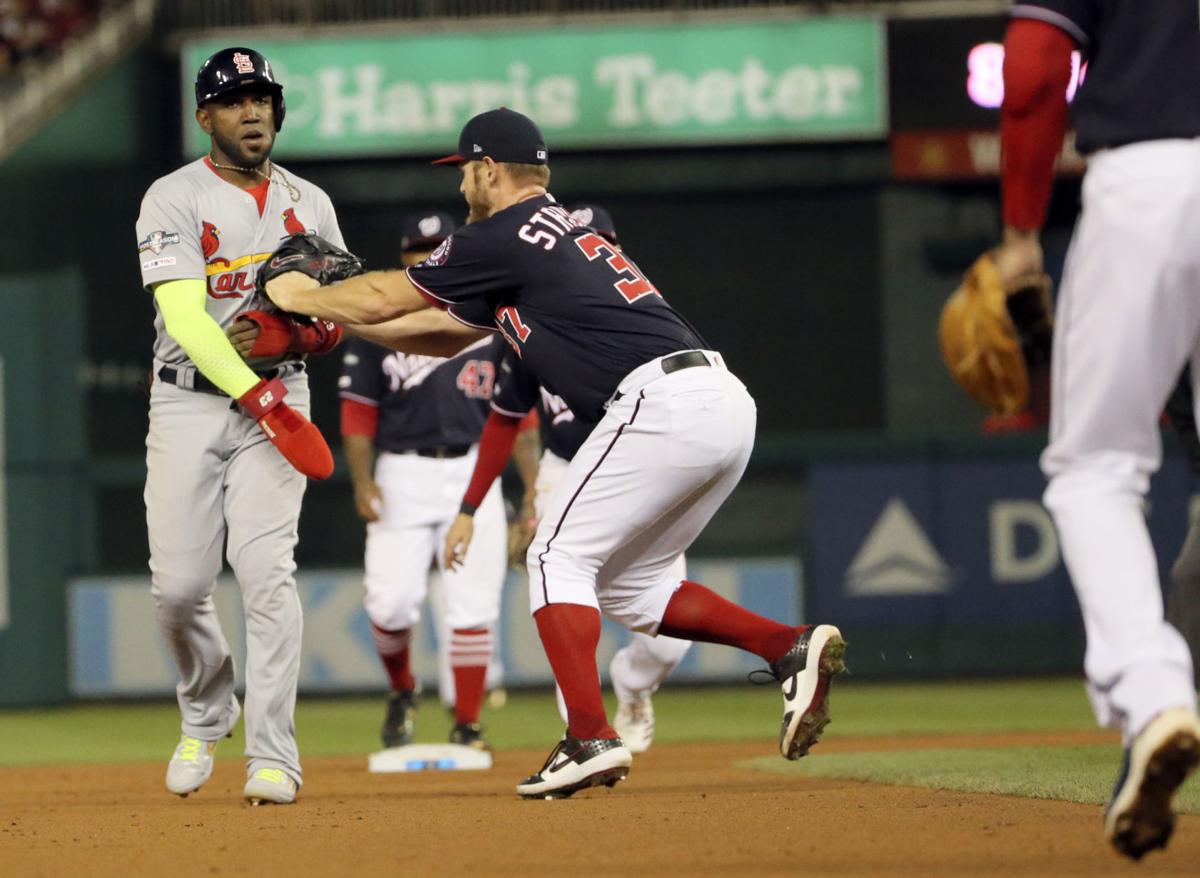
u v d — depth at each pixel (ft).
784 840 41.19
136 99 176.04
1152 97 33.53
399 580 82.17
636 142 171.12
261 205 57.21
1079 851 37.76
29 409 152.35
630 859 38.37
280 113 58.13
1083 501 34.19
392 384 81.97
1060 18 33.81
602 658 148.56
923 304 177.47
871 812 47.60
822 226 178.29
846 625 156.04
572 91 171.12
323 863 39.24
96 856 42.11
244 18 178.09
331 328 56.70
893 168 173.37
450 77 171.01
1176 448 150.20
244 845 43.52
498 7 176.24
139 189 176.24
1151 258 33.14
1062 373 34.60
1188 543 46.50
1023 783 55.42
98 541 164.04
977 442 156.76
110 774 85.51
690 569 155.94
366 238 176.86
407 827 46.47
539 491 74.08
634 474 50.93
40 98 161.89
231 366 54.13
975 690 144.77
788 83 170.91
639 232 179.11
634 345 51.11
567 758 52.70
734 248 179.01
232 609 149.89
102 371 170.19
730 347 179.22
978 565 156.35
